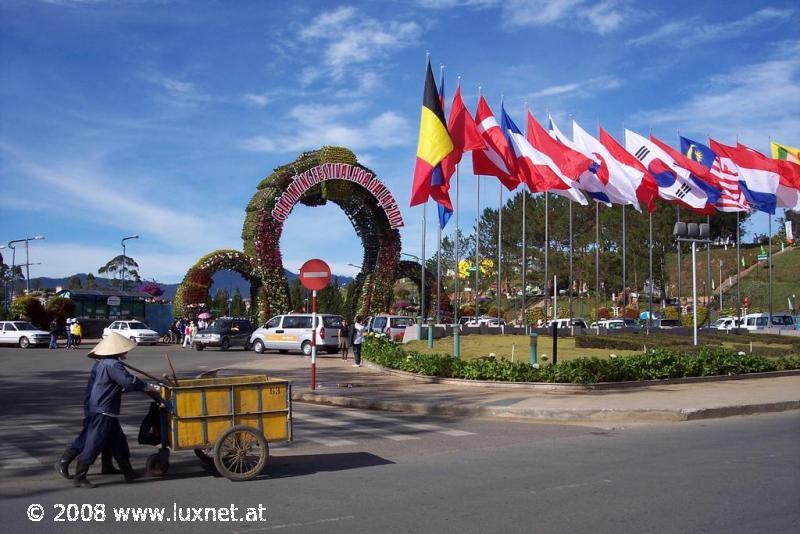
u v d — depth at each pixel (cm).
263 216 4206
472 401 1527
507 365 1834
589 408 1397
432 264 8081
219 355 3384
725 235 8088
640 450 1042
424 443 1109
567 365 1806
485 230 7681
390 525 652
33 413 1395
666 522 659
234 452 840
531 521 663
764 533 627
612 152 3052
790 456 990
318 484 822
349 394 1661
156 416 856
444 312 5081
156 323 5809
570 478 845
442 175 2417
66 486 816
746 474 866
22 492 789
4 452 1006
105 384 817
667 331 3816
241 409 853
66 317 4991
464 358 2462
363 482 831
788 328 4181
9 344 4369
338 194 4297
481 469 904
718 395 1647
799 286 7231
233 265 4309
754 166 3406
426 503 732
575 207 6500
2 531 645
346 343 3039
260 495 771
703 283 7912
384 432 1219
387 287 4462
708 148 3397
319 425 1298
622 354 2534
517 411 1409
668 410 1391
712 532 629
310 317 3450
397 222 4391
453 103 2480
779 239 9875
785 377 2122
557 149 2745
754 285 7138
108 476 867
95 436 807
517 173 2762
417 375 2017
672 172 3212
